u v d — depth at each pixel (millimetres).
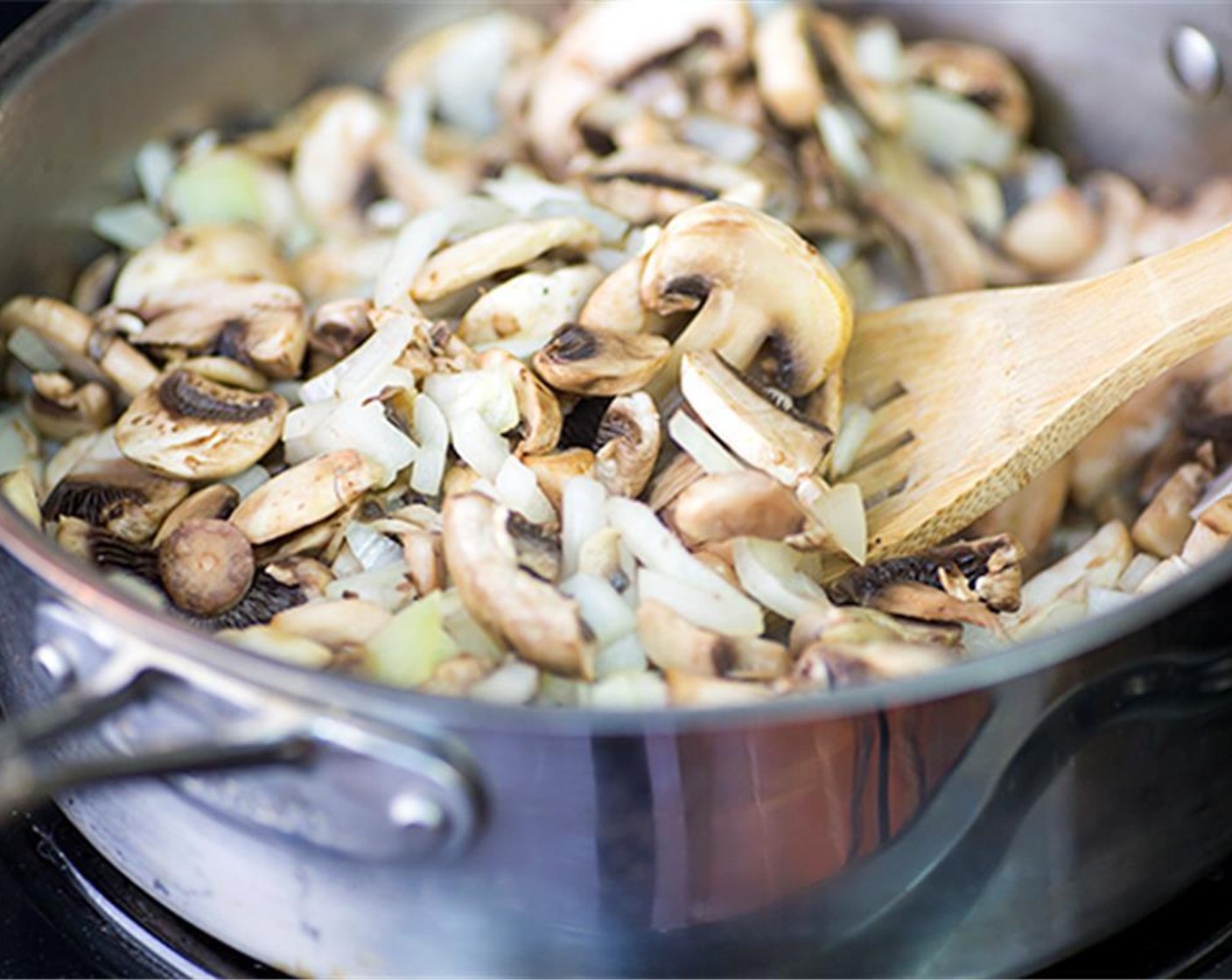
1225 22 554
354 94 599
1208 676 404
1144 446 527
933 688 373
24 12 621
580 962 406
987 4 598
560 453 460
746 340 478
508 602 409
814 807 386
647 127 589
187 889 427
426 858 388
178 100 573
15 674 433
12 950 443
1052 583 495
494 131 614
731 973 409
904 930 410
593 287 491
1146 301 485
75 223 552
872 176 593
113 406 514
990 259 585
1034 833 406
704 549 442
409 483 466
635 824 384
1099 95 595
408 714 368
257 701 375
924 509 482
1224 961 438
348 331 497
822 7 616
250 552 448
